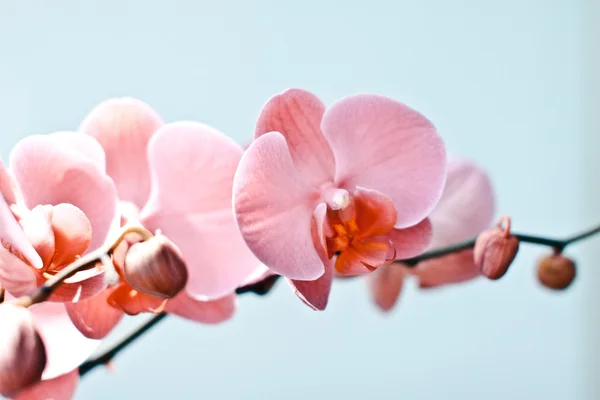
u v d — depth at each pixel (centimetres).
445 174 89
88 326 87
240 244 89
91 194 87
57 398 87
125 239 85
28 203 86
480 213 97
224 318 90
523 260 175
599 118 182
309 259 88
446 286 97
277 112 89
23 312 82
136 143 90
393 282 98
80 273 85
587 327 194
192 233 89
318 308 88
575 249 187
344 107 89
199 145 89
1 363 81
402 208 90
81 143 88
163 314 91
